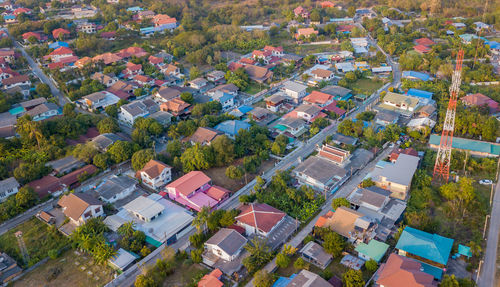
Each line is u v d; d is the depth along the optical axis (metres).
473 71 172.62
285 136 127.94
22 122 130.25
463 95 152.25
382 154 121.62
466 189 95.25
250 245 84.81
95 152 119.44
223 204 101.94
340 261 81.81
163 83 176.00
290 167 116.25
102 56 196.25
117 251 84.94
